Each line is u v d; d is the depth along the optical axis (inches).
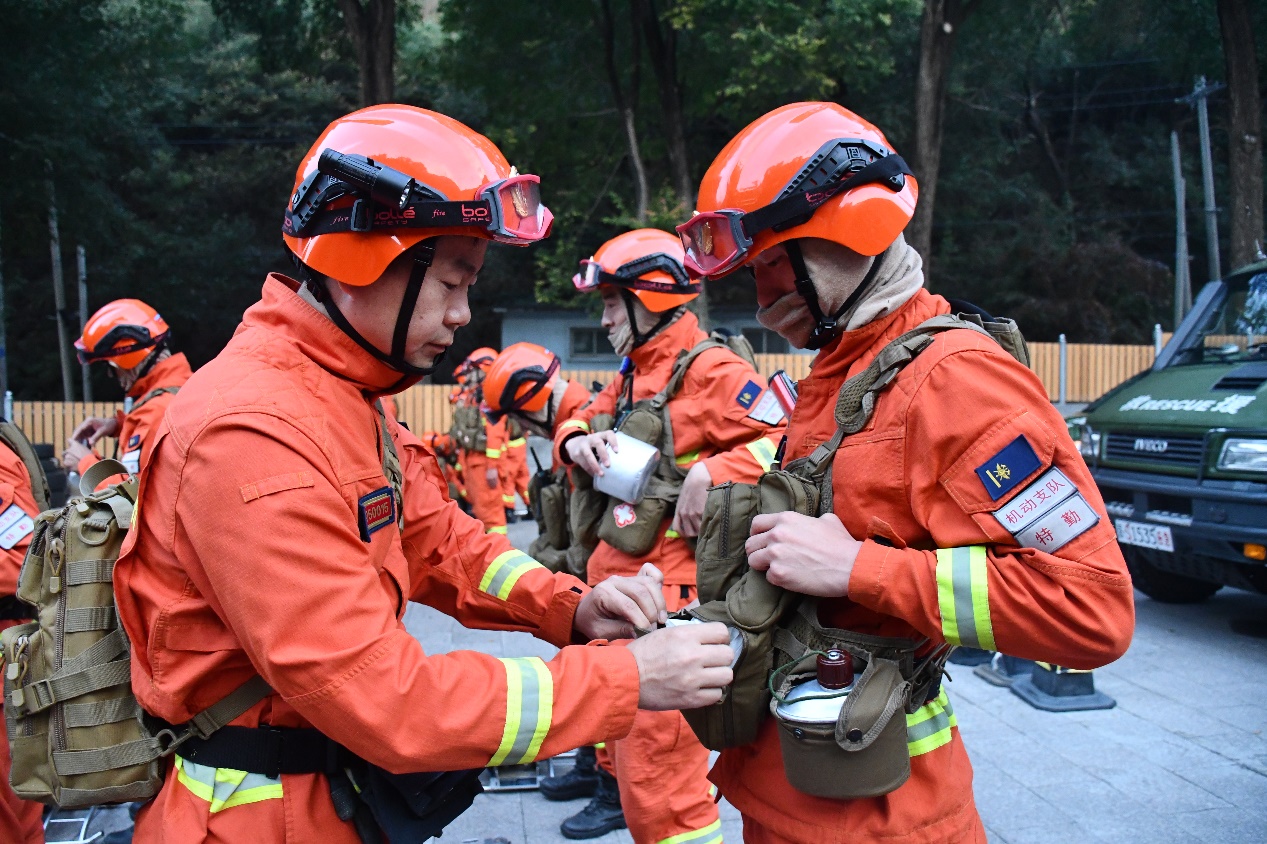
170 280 948.0
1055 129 1259.2
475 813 150.4
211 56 1111.0
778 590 68.3
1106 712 184.1
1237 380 232.8
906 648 67.5
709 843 112.7
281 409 58.9
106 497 70.2
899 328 69.7
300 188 62.1
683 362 133.1
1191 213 1186.0
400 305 62.1
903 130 912.3
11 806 99.3
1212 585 266.5
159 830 64.9
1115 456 251.4
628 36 753.0
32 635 69.2
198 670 61.4
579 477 145.2
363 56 645.3
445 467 428.5
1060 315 1056.8
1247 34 733.9
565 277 794.2
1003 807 144.5
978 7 808.9
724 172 71.4
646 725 110.1
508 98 797.2
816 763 62.4
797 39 633.6
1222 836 134.8
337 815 63.8
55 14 646.5
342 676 55.2
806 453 73.3
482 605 81.6
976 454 61.1
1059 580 58.8
